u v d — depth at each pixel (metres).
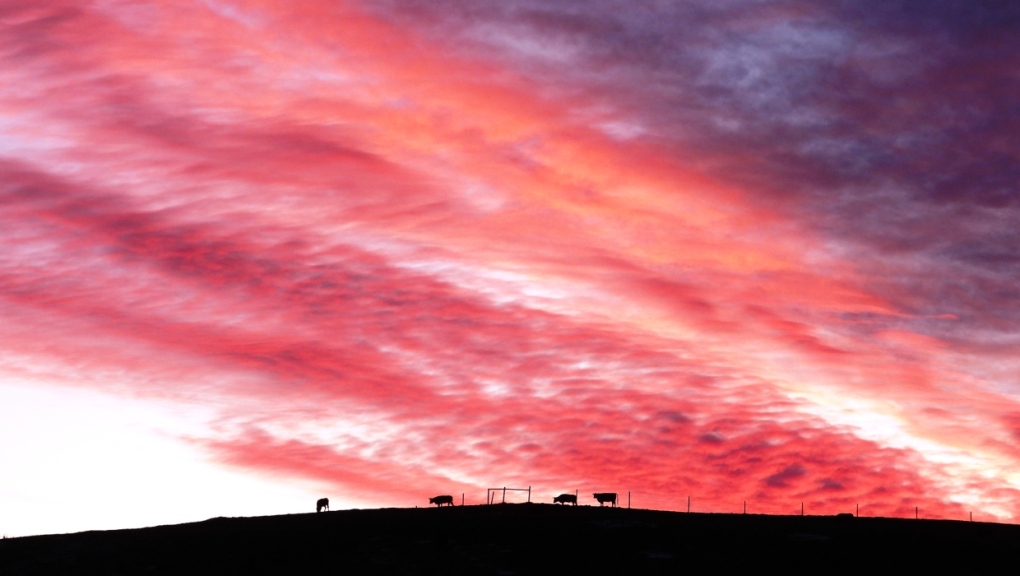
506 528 80.75
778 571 68.38
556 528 80.31
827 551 72.56
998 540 75.56
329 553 76.56
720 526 80.38
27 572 77.62
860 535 76.88
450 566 71.50
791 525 80.94
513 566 70.88
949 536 76.56
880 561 70.12
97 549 83.19
